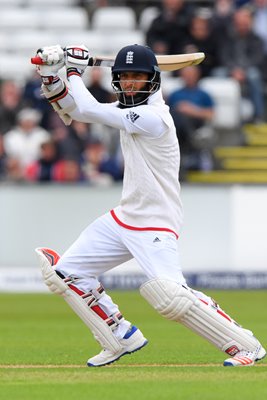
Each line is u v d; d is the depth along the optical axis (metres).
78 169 56.34
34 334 33.91
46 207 52.84
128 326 23.86
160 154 22.70
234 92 64.06
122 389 19.58
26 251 52.91
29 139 59.09
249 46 64.25
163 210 22.86
